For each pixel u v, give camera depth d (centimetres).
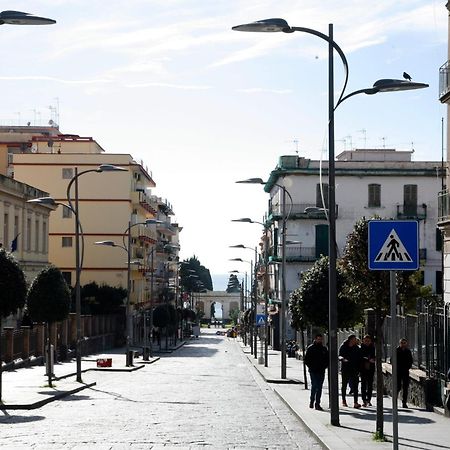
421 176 9594
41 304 4469
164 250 15512
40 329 6519
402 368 3089
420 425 2545
